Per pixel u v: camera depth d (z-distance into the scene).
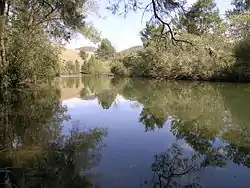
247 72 27.61
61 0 11.45
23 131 8.46
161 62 35.69
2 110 12.02
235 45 27.84
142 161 5.91
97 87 27.14
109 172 5.28
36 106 13.35
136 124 9.72
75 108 13.28
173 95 19.16
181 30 8.65
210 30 23.91
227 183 4.89
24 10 16.03
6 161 5.82
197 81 32.31
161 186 4.73
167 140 7.63
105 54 74.06
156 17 7.72
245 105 14.36
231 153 6.56
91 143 7.21
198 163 5.84
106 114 11.75
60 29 18.16
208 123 9.97
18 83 19.66
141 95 19.59
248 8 34.88
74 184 4.75
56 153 6.36
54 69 24.34
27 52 18.69
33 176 5.04
